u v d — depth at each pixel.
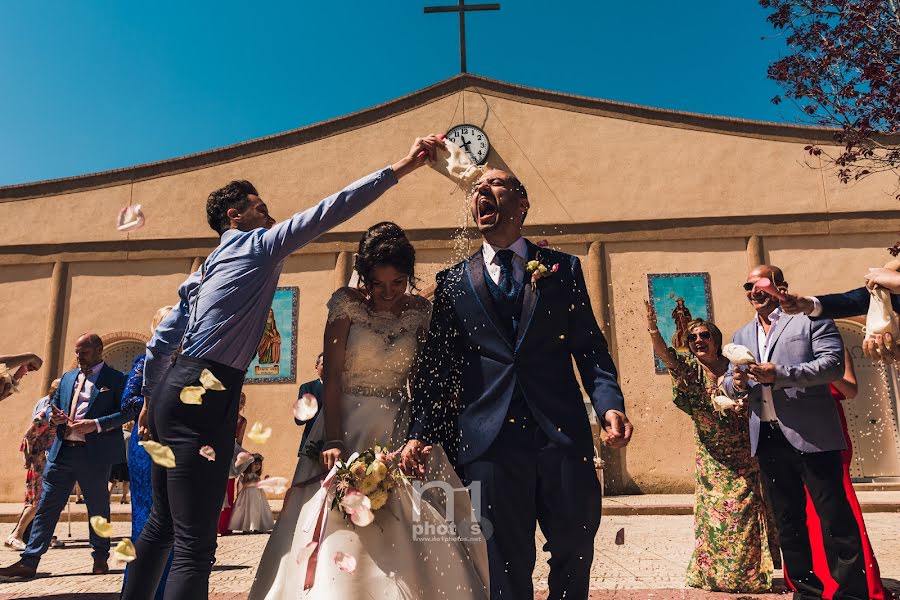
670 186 12.30
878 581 3.09
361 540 2.42
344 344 2.69
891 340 2.67
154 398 2.36
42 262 12.82
